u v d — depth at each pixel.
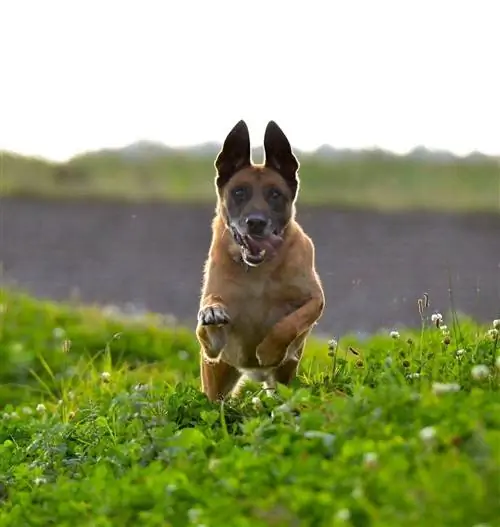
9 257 24.47
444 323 13.07
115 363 14.28
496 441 5.57
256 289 9.08
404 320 17.55
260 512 5.54
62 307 16.91
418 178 33.22
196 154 37.56
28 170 35.72
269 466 6.15
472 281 20.12
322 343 14.46
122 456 7.64
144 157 37.28
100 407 9.81
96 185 35.00
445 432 5.84
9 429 9.62
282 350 8.80
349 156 34.66
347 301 19.02
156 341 14.95
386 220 27.83
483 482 5.21
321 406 7.07
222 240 9.23
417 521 5.05
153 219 29.80
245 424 7.23
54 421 9.88
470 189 32.41
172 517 5.99
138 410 8.83
